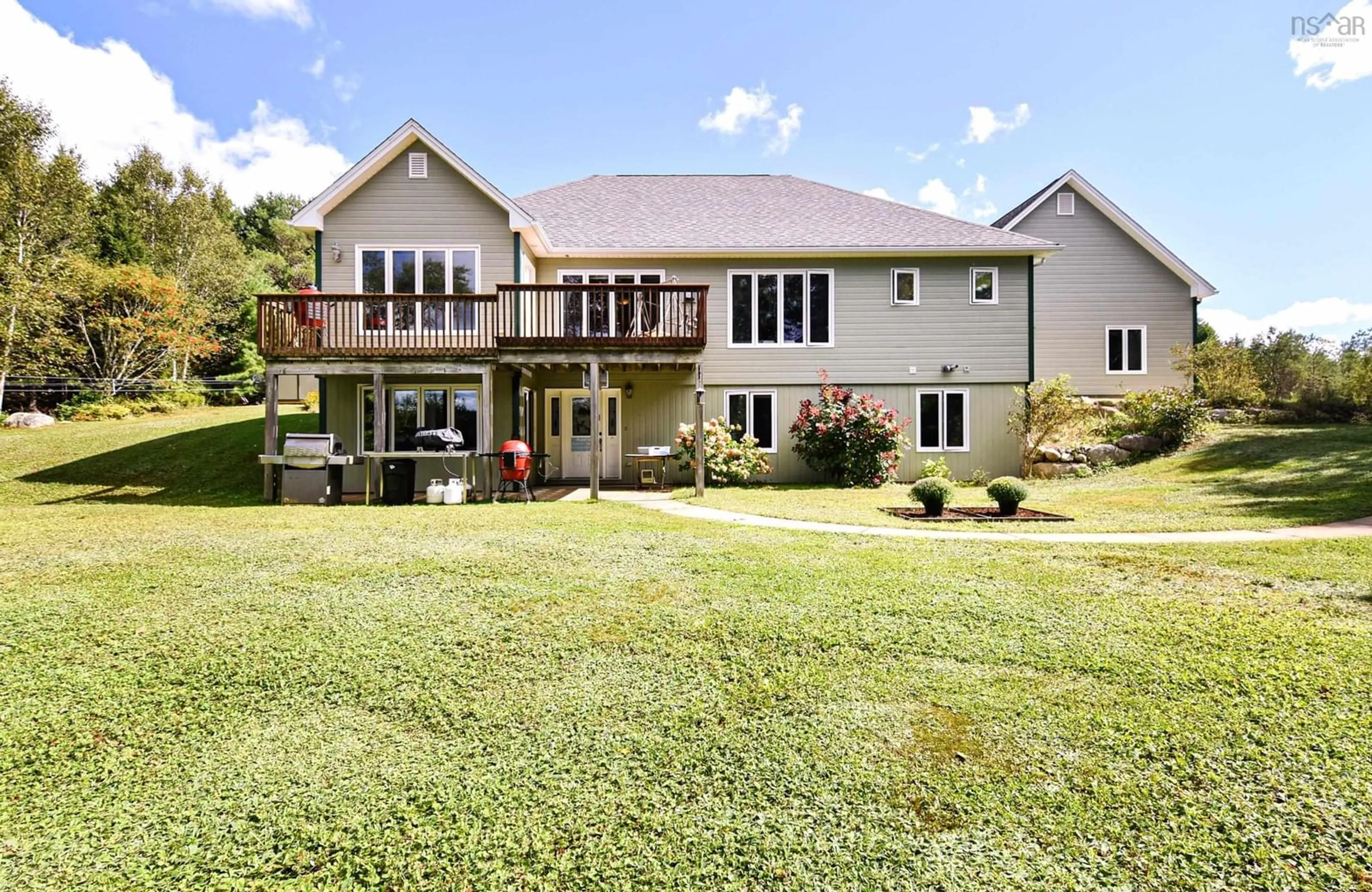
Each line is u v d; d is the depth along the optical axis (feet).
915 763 9.34
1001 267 50.44
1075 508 32.96
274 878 7.34
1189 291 61.31
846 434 46.75
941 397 50.49
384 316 42.80
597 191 58.70
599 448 42.70
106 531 25.59
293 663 12.87
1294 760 9.19
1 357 71.67
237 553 21.50
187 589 17.52
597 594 17.03
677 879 7.25
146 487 41.16
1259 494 33.50
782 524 28.25
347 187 43.37
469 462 44.65
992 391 50.44
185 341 87.30
